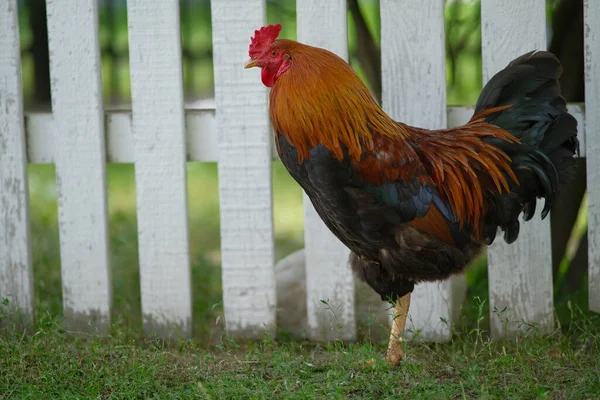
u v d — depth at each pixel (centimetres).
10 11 487
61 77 494
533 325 488
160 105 495
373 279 453
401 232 424
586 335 485
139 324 554
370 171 413
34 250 696
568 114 445
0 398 403
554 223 598
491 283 507
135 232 773
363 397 406
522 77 446
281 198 962
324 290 512
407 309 458
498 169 439
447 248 433
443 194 432
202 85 758
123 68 799
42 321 474
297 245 811
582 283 597
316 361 468
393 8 480
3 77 494
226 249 512
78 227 511
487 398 383
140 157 501
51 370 429
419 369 432
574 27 549
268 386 417
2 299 514
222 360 468
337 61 419
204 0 777
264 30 425
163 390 410
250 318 519
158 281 516
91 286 517
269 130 496
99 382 421
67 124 499
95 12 488
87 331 521
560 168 448
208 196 958
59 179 505
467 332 520
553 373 434
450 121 502
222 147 499
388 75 488
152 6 485
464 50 686
